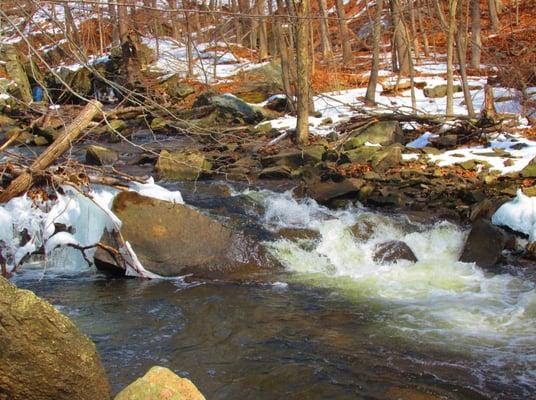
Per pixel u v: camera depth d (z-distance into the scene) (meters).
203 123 18.75
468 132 14.70
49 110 10.58
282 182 12.79
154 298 7.79
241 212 10.56
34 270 8.79
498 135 14.67
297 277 8.70
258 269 8.90
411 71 18.50
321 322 7.16
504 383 5.82
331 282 8.54
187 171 13.07
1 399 4.46
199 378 5.80
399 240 9.65
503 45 27.25
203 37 27.89
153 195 9.38
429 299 7.95
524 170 11.80
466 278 8.67
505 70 19.84
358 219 10.13
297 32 15.29
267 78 24.14
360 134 15.09
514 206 9.81
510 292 8.16
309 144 15.36
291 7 16.41
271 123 18.16
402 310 7.58
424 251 9.59
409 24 29.78
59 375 4.57
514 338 6.82
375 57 19.20
